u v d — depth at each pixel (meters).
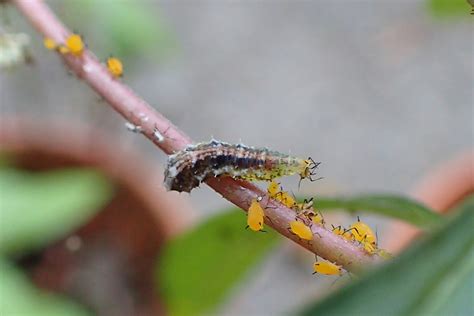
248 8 0.40
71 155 0.28
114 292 0.27
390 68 0.37
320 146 0.35
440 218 0.14
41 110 0.34
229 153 0.13
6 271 0.23
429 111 0.36
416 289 0.11
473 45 0.37
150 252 0.27
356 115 0.36
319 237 0.12
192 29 0.39
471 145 0.35
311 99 0.36
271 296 0.31
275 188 0.13
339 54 0.38
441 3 0.17
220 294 0.17
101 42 0.30
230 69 0.37
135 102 0.13
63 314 0.23
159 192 0.28
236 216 0.15
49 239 0.27
